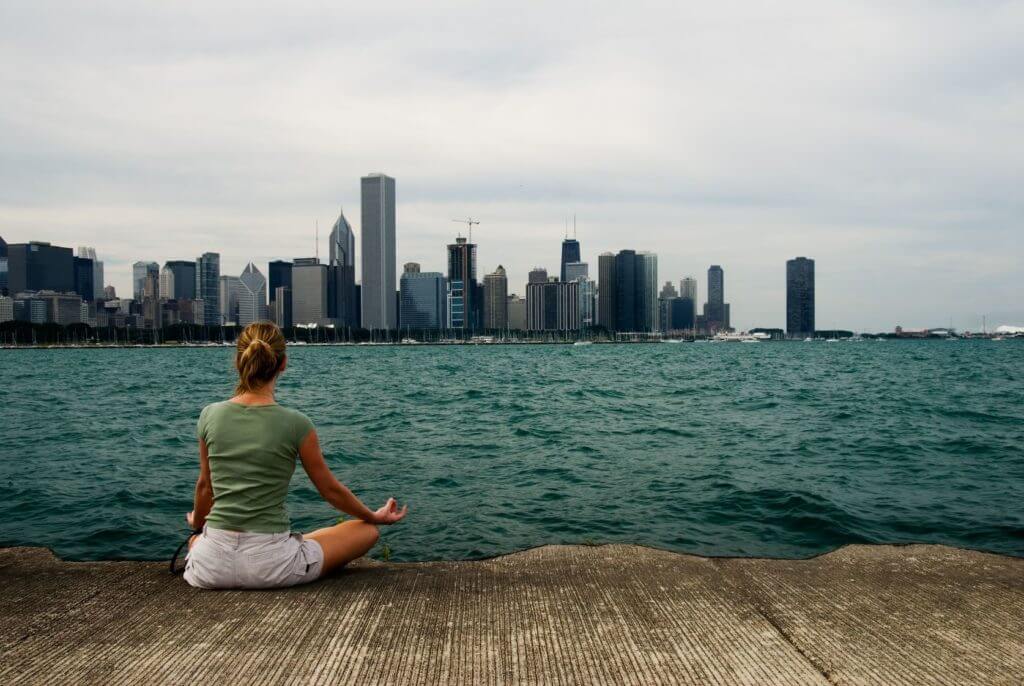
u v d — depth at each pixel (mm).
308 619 3615
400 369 66938
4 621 3600
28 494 10328
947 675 3023
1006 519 8570
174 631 3453
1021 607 3809
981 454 13320
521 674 3051
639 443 15164
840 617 3689
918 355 111062
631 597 4016
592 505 9539
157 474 11961
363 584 4199
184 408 25109
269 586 4020
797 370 56375
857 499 9672
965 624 3580
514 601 3945
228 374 57656
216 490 3990
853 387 33719
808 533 8188
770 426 17984
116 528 8516
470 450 14227
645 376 47562
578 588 4172
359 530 4414
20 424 19641
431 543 7840
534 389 33812
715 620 3666
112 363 92688
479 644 3357
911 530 8188
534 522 8711
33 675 3000
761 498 9781
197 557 4000
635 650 3303
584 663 3162
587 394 30188
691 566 4594
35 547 5035
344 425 18703
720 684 2965
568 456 13484
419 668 3094
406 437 16203
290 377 51062
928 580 4262
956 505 9305
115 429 18406
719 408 23109
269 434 3912
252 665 3092
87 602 3859
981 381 38594
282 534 4027
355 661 3150
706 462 12727
